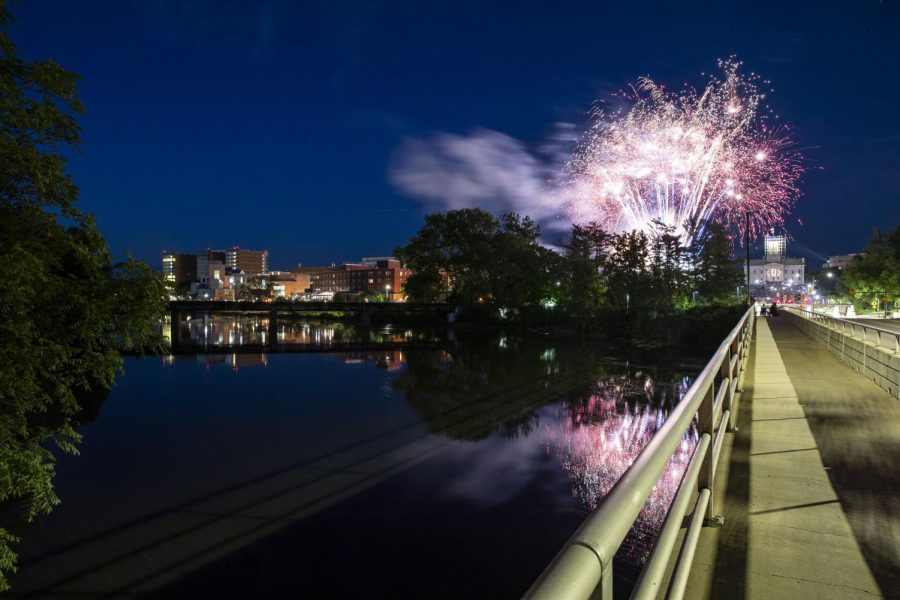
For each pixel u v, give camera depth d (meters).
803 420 7.39
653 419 27.30
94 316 10.37
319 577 12.84
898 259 73.56
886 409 8.09
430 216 89.69
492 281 84.75
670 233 68.25
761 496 4.63
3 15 9.17
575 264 71.12
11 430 9.84
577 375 40.44
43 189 9.68
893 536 3.89
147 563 13.44
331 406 31.08
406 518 15.88
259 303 86.56
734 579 3.29
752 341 20.50
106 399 32.84
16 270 8.82
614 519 1.37
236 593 12.23
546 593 1.01
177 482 18.77
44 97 9.97
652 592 1.74
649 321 60.50
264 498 17.38
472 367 45.88
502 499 17.17
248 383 38.66
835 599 3.11
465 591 12.27
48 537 14.65
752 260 169.00
